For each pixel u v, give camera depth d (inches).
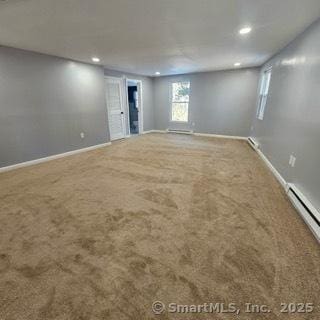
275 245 71.0
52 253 67.4
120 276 58.6
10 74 142.6
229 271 60.1
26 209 94.5
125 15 90.4
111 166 156.5
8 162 149.1
